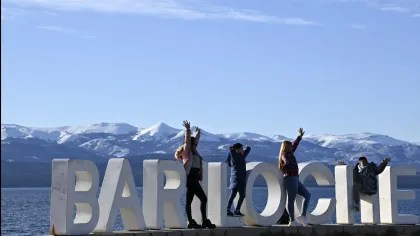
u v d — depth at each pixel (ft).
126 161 63.46
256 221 71.46
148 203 65.51
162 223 65.10
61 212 58.85
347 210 77.97
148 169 65.77
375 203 79.41
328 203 77.56
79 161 59.77
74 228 59.00
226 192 69.77
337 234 75.25
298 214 76.33
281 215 73.56
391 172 80.53
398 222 80.38
